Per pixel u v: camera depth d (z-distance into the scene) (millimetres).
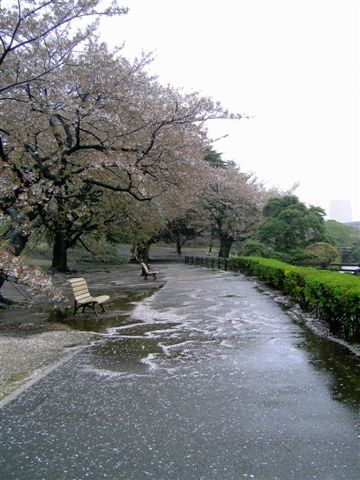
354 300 6434
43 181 12422
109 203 23516
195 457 3389
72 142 14891
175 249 59250
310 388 4934
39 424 4074
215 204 34250
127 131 14266
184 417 4168
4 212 12023
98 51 14047
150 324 9172
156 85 17062
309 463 3266
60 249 27703
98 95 13414
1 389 5102
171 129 15484
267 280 17234
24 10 11312
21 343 7500
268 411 4277
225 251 36219
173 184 16969
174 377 5434
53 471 3225
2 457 3459
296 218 25969
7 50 10781
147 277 22922
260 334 7934
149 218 24734
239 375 5465
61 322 9797
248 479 3062
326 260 23812
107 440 3717
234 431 3838
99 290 16891
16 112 12453
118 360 6293
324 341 7277
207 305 11836
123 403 4566
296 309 10703
